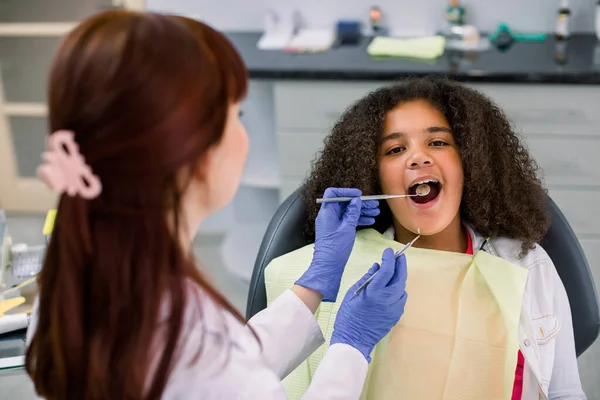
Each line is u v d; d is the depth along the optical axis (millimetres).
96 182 735
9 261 1636
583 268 1384
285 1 3008
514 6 2893
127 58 713
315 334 1104
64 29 3215
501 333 1216
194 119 741
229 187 865
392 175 1301
